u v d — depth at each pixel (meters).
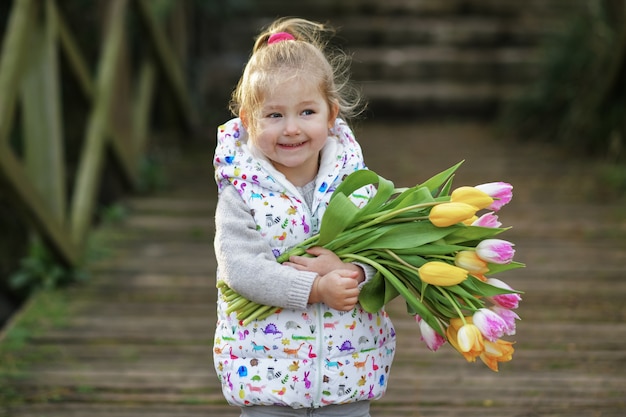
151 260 5.43
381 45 10.14
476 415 3.39
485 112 9.59
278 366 2.34
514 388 3.63
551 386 3.65
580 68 8.08
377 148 8.12
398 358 3.96
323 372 2.33
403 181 6.92
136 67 8.34
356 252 2.36
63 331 4.32
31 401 3.55
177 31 8.55
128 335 4.28
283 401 2.33
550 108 8.38
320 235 2.34
